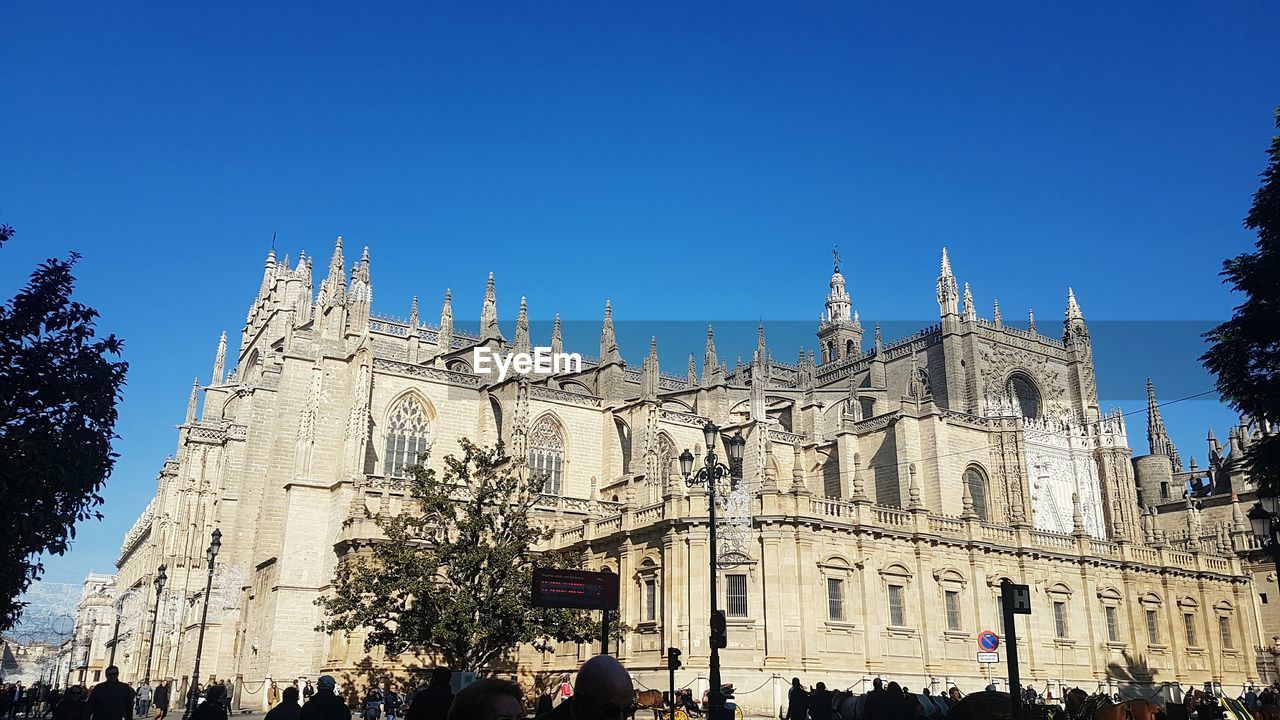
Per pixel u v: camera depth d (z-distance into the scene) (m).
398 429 76.31
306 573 68.81
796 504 56.31
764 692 52.06
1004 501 84.75
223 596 78.31
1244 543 88.75
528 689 63.44
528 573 50.56
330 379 74.31
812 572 55.47
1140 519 93.25
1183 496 106.62
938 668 58.69
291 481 70.44
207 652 77.06
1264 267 41.28
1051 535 68.56
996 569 64.62
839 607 56.50
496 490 52.16
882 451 84.00
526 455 74.31
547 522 70.94
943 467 81.06
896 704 25.22
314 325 79.12
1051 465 87.75
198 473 94.31
